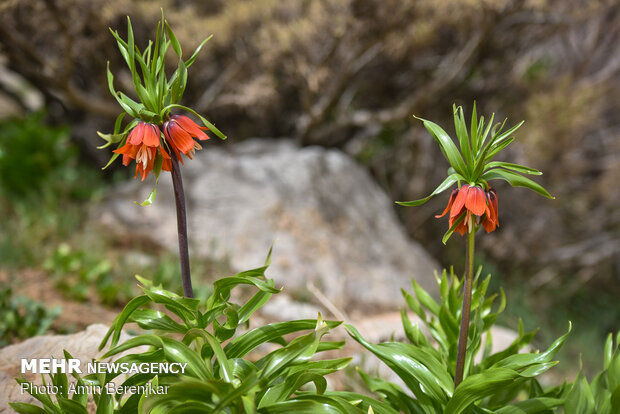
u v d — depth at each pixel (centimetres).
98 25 509
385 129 768
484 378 176
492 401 224
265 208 549
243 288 463
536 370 185
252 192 563
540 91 729
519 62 735
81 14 498
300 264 516
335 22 539
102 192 581
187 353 168
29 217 504
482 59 663
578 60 819
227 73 612
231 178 577
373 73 683
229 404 165
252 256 512
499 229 823
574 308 855
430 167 798
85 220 537
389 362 207
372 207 642
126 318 177
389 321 442
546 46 846
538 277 845
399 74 693
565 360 607
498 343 399
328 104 625
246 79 622
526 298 757
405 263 602
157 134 166
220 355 166
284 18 579
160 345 172
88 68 589
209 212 546
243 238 525
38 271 434
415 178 787
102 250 480
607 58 834
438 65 678
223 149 674
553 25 670
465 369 205
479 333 213
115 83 577
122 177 673
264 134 727
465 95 714
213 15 630
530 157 720
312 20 545
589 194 830
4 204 530
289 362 171
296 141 686
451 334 225
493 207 172
